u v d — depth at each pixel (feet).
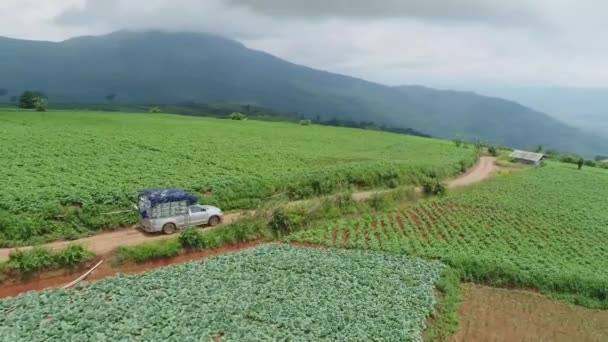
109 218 130.93
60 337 76.79
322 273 112.27
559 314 109.09
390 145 356.18
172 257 117.08
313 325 87.97
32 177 150.82
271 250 125.18
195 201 136.87
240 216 142.72
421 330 91.61
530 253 140.77
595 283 120.78
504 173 303.27
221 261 114.42
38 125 267.59
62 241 118.11
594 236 165.17
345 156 264.72
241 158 221.05
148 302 90.79
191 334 81.15
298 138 334.44
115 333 79.20
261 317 89.20
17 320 80.64
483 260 127.75
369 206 178.81
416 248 135.33
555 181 276.62
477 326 99.35
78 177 156.76
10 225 113.70
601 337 99.86
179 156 210.59
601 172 352.69
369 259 124.47
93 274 104.22
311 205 157.69
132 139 242.37
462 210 188.65
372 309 95.86
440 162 286.05
